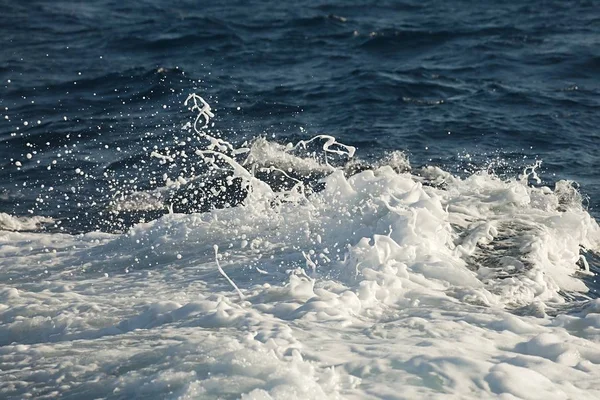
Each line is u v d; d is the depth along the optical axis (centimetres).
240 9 3481
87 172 1869
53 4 3559
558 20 3250
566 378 867
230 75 2627
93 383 870
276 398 768
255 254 1313
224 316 1006
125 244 1432
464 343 934
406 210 1307
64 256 1412
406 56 2848
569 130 2150
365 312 1044
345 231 1342
